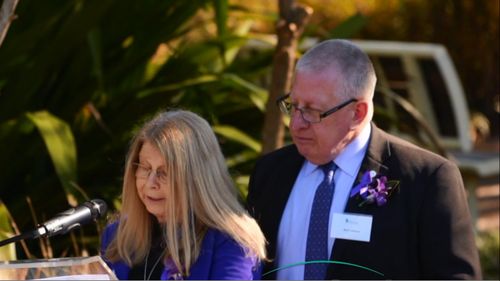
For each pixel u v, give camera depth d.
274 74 10.03
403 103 12.71
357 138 7.61
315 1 24.56
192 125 6.95
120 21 12.41
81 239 11.04
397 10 25.58
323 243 7.50
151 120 7.10
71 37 11.29
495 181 16.75
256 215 7.85
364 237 7.34
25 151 11.67
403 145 7.61
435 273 7.16
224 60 12.55
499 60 25.75
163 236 7.00
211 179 6.91
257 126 12.84
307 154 7.51
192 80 11.93
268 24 20.64
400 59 18.05
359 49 7.48
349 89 7.33
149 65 12.92
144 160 6.91
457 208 7.26
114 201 11.25
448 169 7.41
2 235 9.08
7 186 11.91
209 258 6.86
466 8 25.27
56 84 12.20
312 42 15.03
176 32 12.79
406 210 7.34
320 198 7.58
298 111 7.41
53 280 5.58
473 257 7.17
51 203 11.45
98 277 5.66
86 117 11.97
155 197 6.88
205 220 6.89
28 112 11.12
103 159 11.85
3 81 11.87
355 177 7.54
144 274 7.04
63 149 10.51
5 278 5.61
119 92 12.50
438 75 17.94
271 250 7.68
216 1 12.27
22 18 12.17
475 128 26.39
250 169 12.19
